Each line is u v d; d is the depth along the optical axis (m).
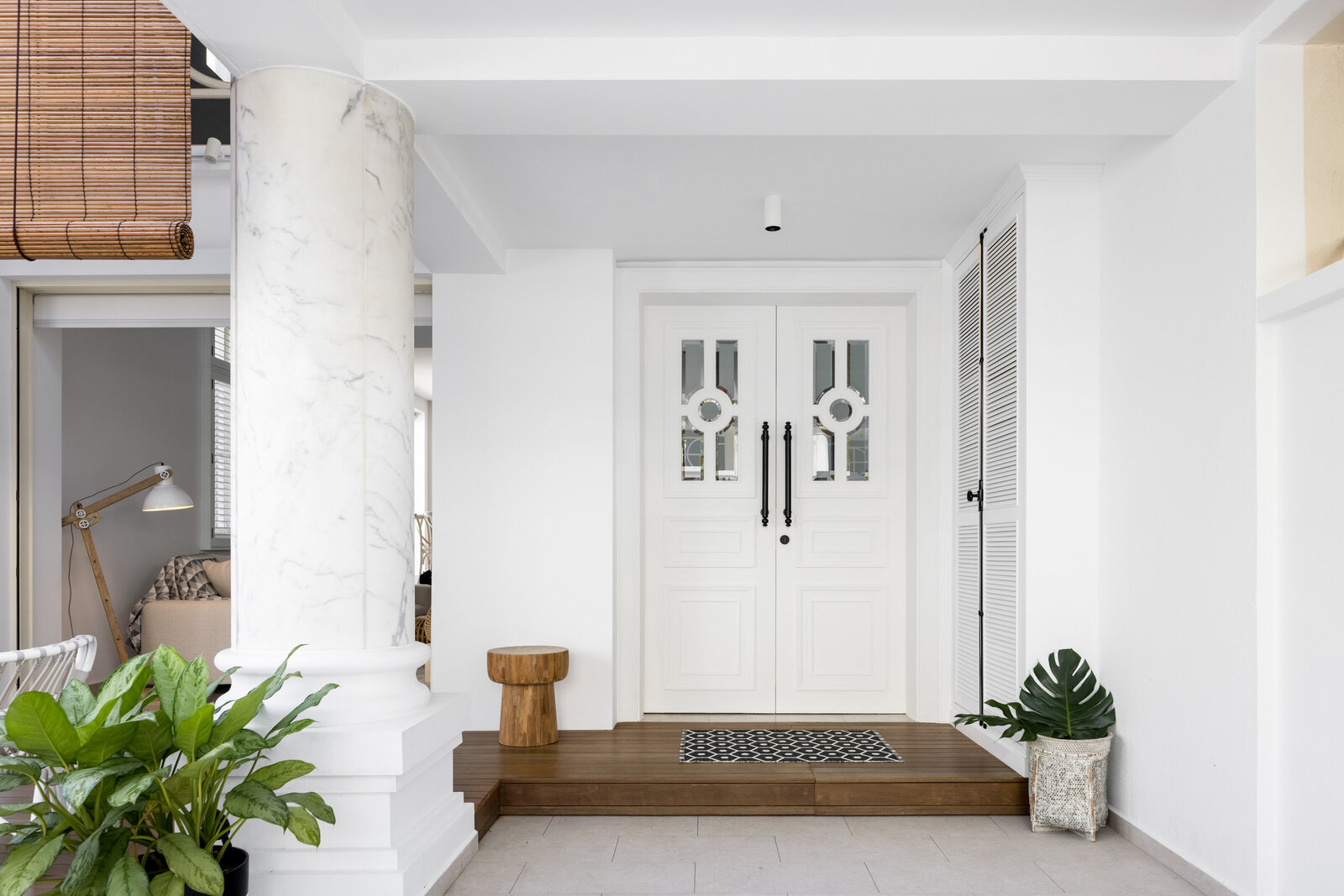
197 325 5.22
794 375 5.44
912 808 3.81
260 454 2.66
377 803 2.67
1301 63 2.79
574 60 2.84
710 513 5.42
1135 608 3.45
